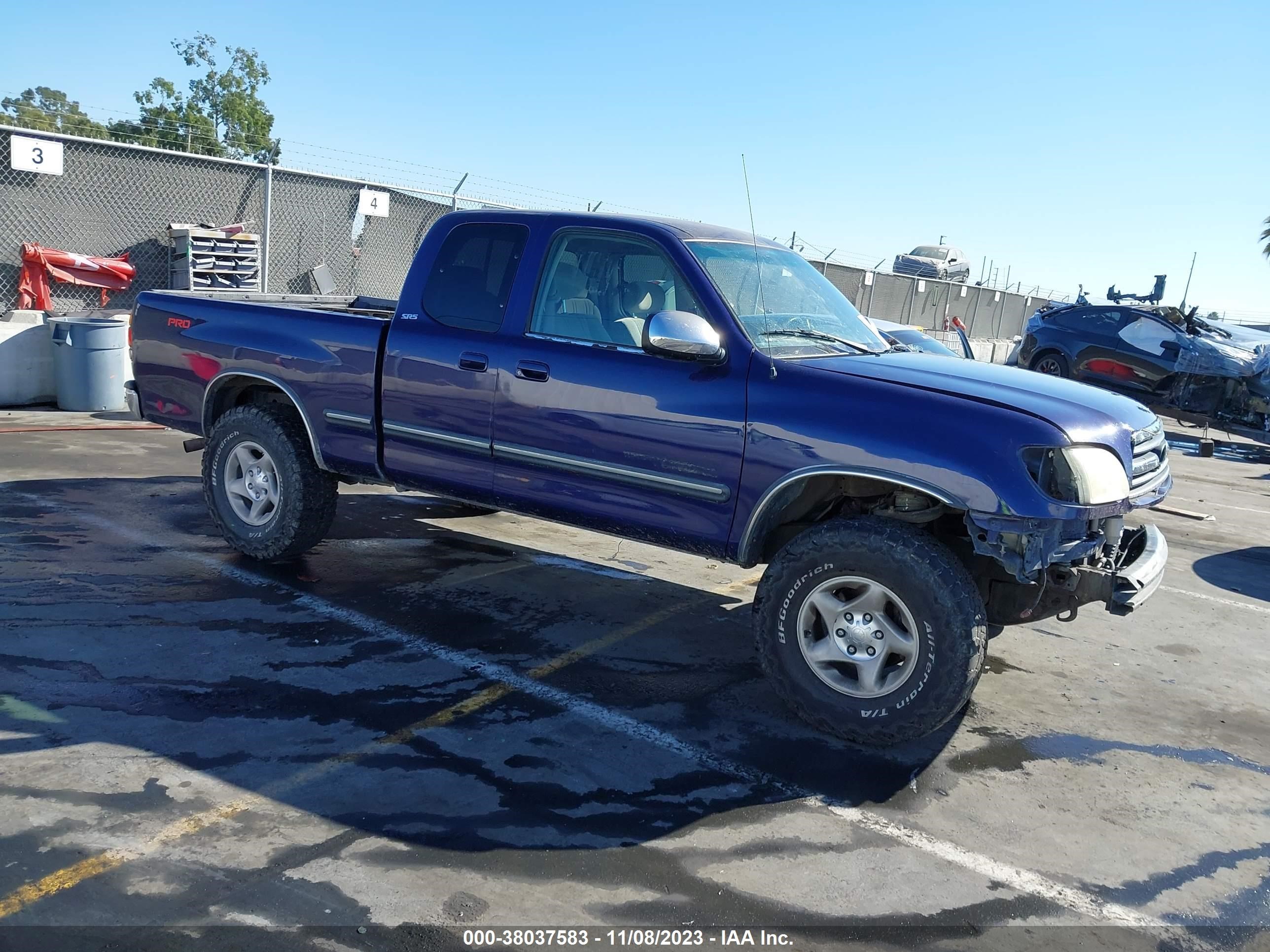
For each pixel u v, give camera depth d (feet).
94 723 12.08
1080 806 11.87
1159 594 21.81
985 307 88.84
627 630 16.79
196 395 18.92
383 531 21.95
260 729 12.24
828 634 12.87
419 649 15.20
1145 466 13.53
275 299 21.13
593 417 14.35
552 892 9.39
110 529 20.24
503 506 15.87
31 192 34.94
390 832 10.20
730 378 13.44
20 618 15.15
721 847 10.37
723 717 13.60
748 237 16.40
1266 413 47.09
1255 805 12.21
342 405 16.96
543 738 12.58
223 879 9.23
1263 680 16.74
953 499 11.91
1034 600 13.33
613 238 14.88
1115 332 53.42
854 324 16.22
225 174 39.14
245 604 16.53
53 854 9.45
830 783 11.94
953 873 10.21
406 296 16.49
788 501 13.29
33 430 29.86
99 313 35.63
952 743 13.35
